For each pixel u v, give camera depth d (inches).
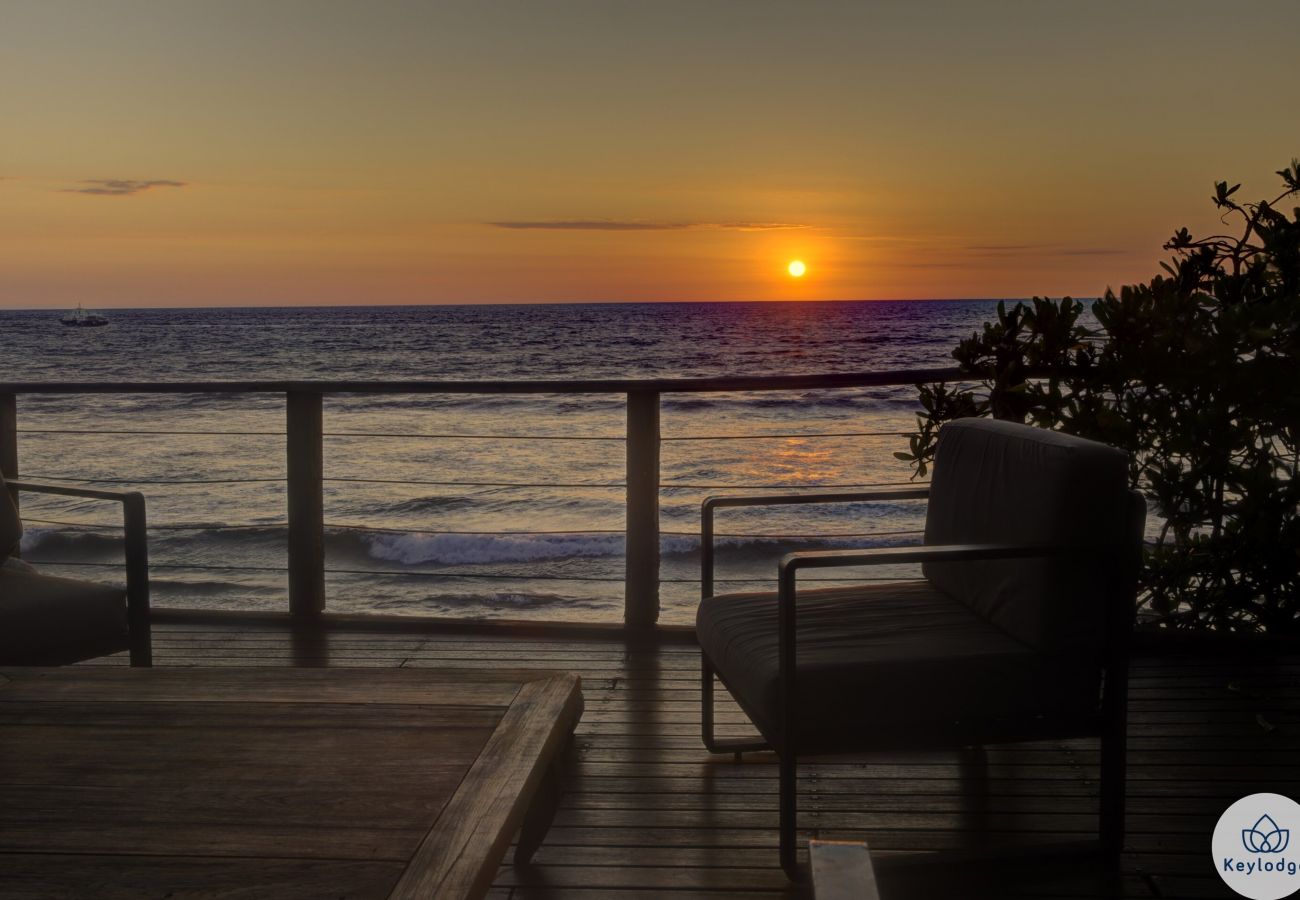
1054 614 75.0
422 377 1275.8
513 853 79.7
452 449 585.3
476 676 72.6
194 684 70.7
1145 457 132.6
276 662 125.6
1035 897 73.2
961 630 81.4
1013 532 79.1
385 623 139.9
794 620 71.4
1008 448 83.3
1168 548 132.8
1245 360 122.1
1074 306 128.4
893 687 73.5
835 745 73.4
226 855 47.1
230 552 373.1
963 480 90.2
